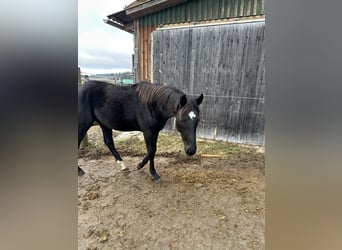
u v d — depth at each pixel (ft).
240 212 5.59
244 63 10.35
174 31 11.49
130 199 6.25
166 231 4.97
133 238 4.77
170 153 10.06
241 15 10.05
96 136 12.85
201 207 5.84
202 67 11.25
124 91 7.14
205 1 10.61
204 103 11.57
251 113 10.61
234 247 4.46
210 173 7.94
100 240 4.72
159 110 6.68
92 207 5.88
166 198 6.29
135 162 9.03
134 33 12.43
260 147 10.57
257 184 7.06
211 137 11.74
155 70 12.30
